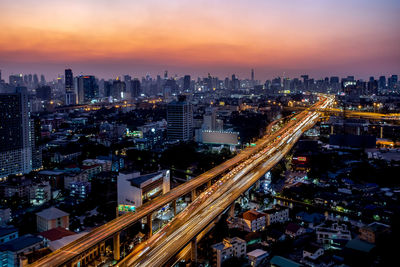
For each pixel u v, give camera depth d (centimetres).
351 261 19950
